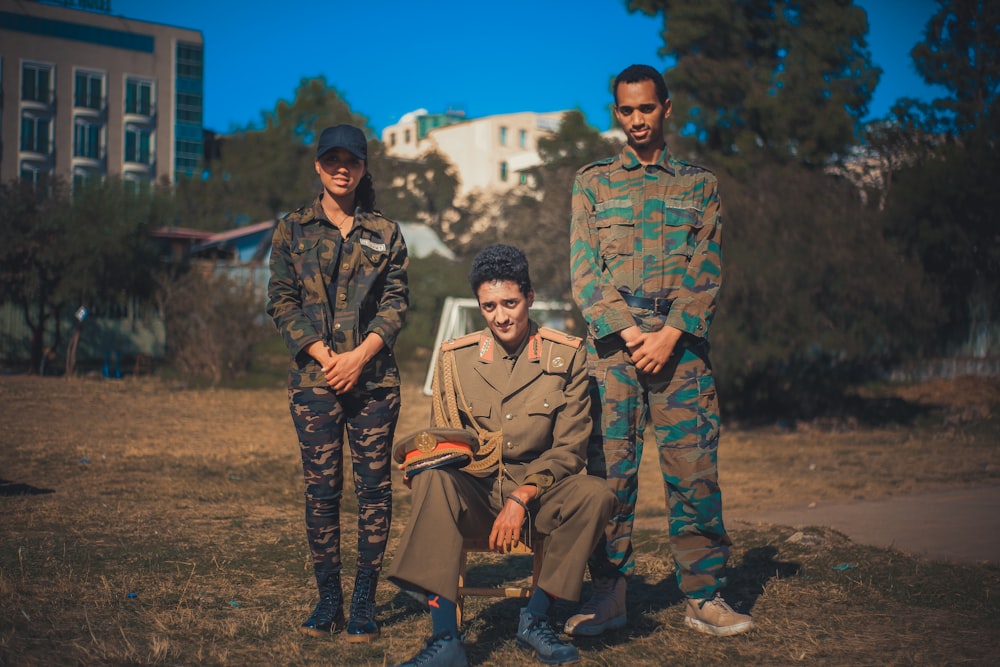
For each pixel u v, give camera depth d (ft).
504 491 9.97
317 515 10.58
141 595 12.02
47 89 152.97
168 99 164.96
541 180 111.45
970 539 16.08
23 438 33.42
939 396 57.93
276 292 10.69
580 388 10.15
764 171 48.39
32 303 76.74
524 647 9.80
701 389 10.87
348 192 10.75
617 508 10.72
